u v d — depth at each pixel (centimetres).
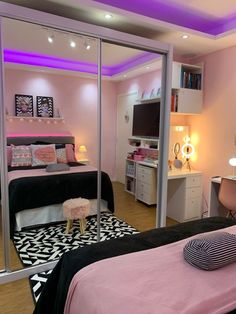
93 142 299
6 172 219
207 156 370
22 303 194
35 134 264
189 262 132
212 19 306
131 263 131
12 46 238
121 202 331
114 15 250
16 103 250
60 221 289
